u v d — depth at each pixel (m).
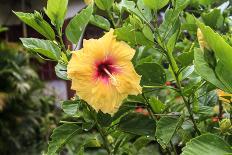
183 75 0.71
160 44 0.68
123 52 0.64
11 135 2.94
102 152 1.01
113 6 0.82
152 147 1.70
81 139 2.14
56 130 0.70
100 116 0.71
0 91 2.92
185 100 0.71
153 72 0.69
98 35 1.06
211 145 0.54
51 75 3.45
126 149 0.85
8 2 3.24
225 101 0.71
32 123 3.04
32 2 3.12
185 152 0.53
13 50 3.07
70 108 0.69
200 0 1.00
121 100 0.64
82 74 0.61
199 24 0.53
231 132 0.70
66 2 0.68
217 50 0.54
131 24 0.69
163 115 0.71
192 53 0.70
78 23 0.70
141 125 0.72
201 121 0.80
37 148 2.99
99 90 0.62
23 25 3.15
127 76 0.64
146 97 0.76
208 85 0.73
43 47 0.70
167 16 0.73
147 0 0.68
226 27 0.96
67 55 0.69
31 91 3.12
